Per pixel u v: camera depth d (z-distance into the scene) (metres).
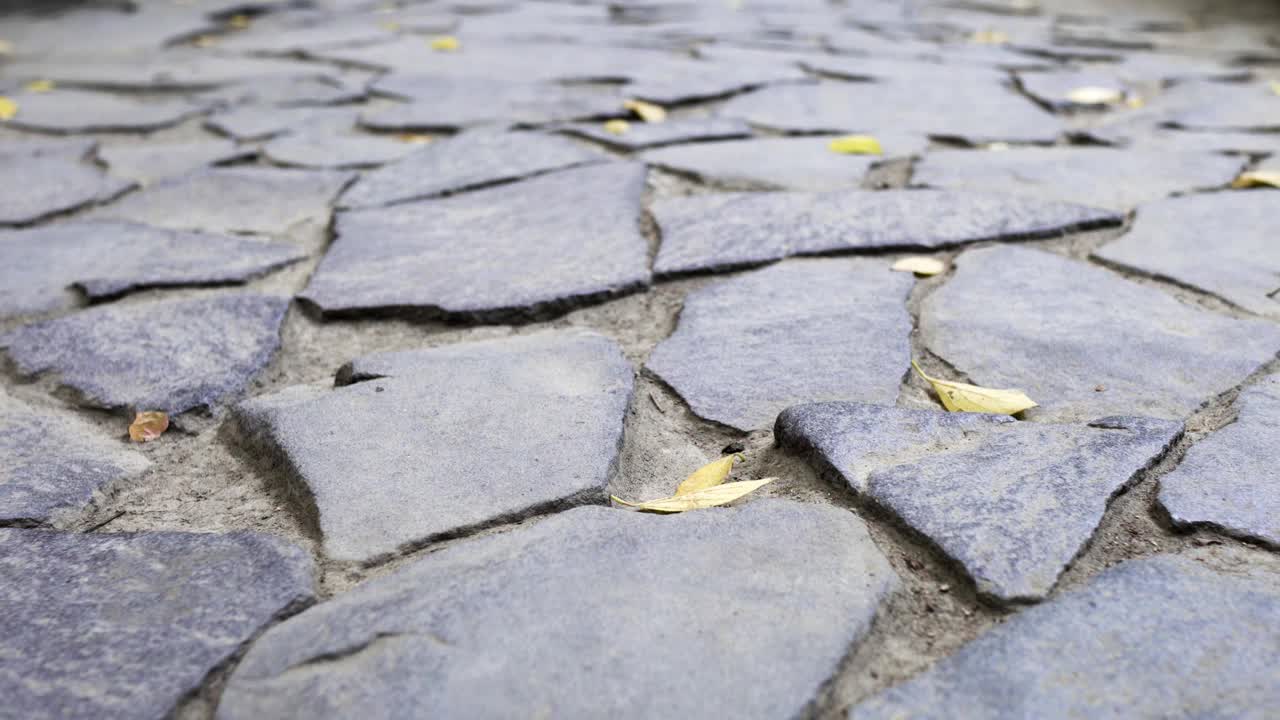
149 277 1.19
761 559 0.83
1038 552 0.83
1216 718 0.75
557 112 1.76
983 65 2.22
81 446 0.97
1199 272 1.14
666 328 1.10
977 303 1.10
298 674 0.78
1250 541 0.84
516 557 0.84
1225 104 1.79
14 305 1.14
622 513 0.87
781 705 0.76
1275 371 0.99
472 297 1.13
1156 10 3.34
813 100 1.85
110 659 0.80
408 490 0.90
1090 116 1.74
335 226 1.31
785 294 1.13
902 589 0.82
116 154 1.57
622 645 0.79
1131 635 0.79
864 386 0.99
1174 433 0.91
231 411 1.00
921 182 1.38
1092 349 1.03
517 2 3.52
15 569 0.85
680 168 1.45
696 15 3.19
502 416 0.96
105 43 2.66
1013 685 0.77
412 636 0.79
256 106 1.90
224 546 0.86
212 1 3.47
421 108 1.83
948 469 0.89
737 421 0.97
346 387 1.00
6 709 0.77
